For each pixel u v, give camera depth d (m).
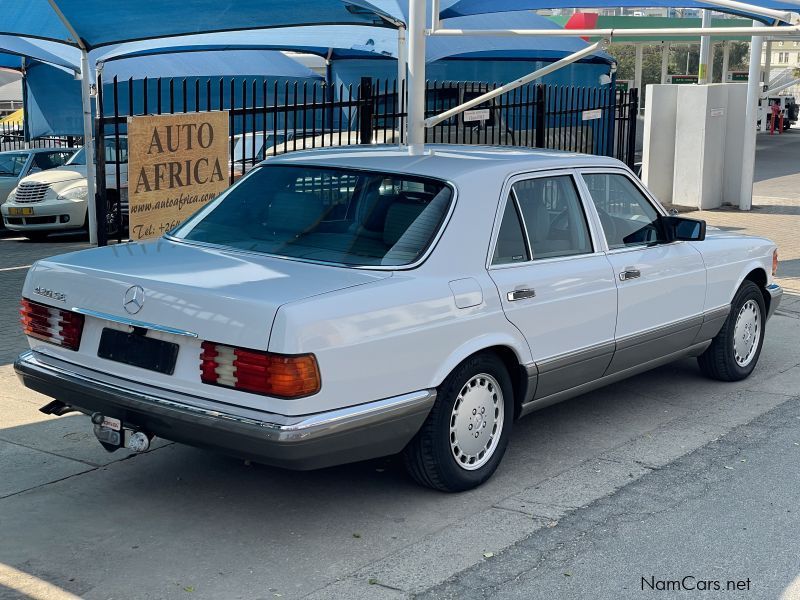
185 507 4.96
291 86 19.11
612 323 5.87
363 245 4.95
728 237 7.18
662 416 6.58
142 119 8.09
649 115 17.86
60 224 15.73
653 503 5.08
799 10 10.78
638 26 34.12
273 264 4.85
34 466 5.44
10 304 9.56
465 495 5.16
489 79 20.44
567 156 5.93
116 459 5.58
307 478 5.37
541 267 5.41
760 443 6.04
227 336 4.25
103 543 4.54
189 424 4.32
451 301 4.81
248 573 4.26
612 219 6.08
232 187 5.75
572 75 20.39
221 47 14.79
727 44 47.53
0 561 4.33
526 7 10.77
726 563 4.41
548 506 5.03
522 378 5.34
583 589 4.15
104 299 4.66
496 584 4.18
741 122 17.95
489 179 5.28
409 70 7.98
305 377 4.17
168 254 5.09
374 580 4.21
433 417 4.88
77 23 10.16
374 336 4.44
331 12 10.17
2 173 17.61
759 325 7.53
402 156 5.66
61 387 4.79
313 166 5.57
